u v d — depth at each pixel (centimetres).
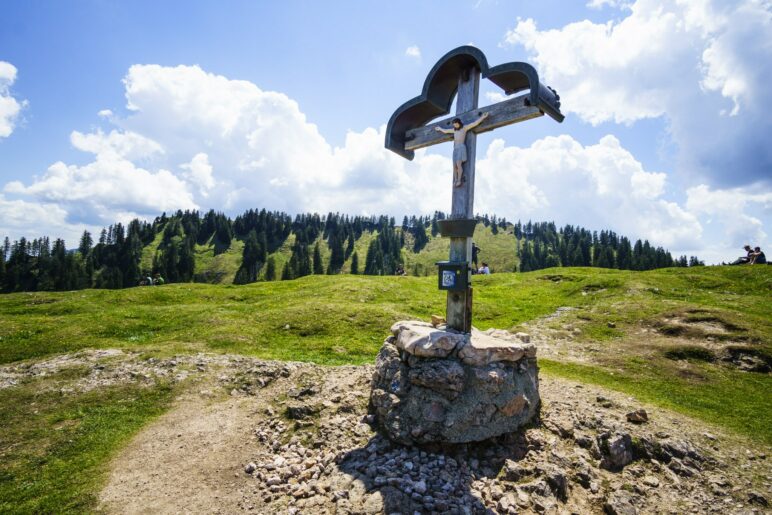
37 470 861
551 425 929
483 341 918
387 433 887
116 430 1026
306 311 2469
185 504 747
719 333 1919
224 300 3388
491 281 4375
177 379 1330
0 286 15125
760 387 1446
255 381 1311
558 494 740
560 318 2509
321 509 697
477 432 827
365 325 2289
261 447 948
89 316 2434
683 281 3350
